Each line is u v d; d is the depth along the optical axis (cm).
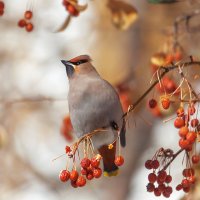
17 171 1508
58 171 1539
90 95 905
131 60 1491
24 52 1570
